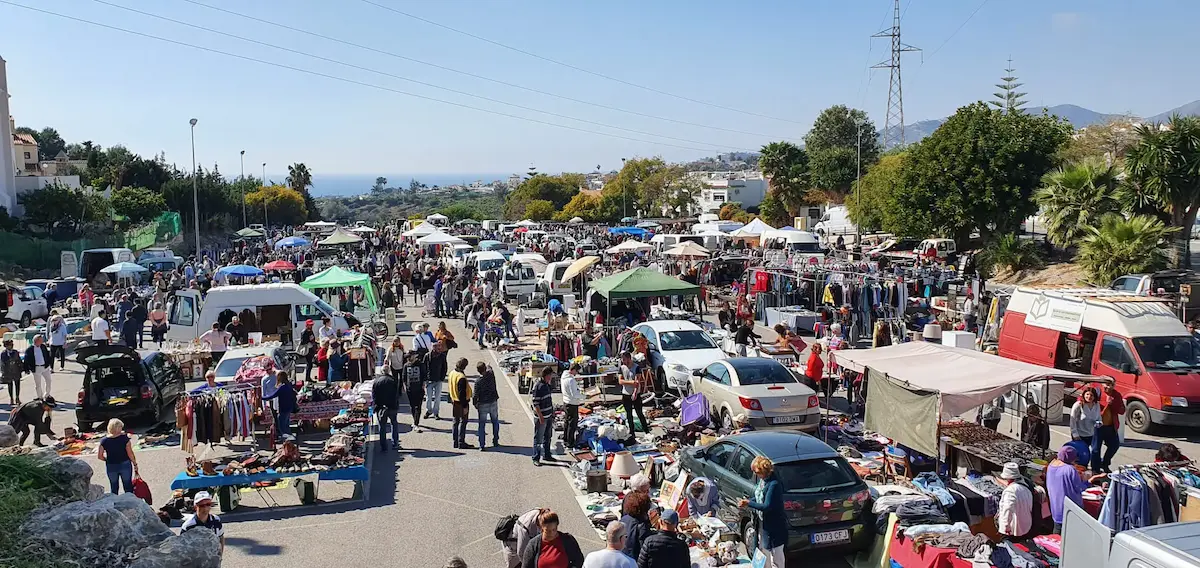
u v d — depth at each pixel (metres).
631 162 105.69
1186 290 24.91
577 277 33.88
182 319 25.02
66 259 44.31
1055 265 37.41
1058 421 16.58
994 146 42.16
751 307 29.55
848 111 118.38
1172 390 15.22
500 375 22.14
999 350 19.39
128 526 8.31
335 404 16.59
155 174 80.31
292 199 106.19
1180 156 30.95
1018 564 9.22
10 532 7.62
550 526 7.91
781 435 11.12
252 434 14.93
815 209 78.88
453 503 12.41
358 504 12.40
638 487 9.66
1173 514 9.59
